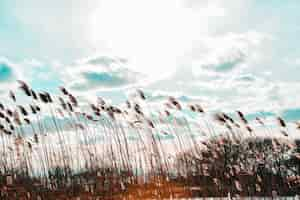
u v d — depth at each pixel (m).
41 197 18.55
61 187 19.70
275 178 16.92
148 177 19.75
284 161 16.59
